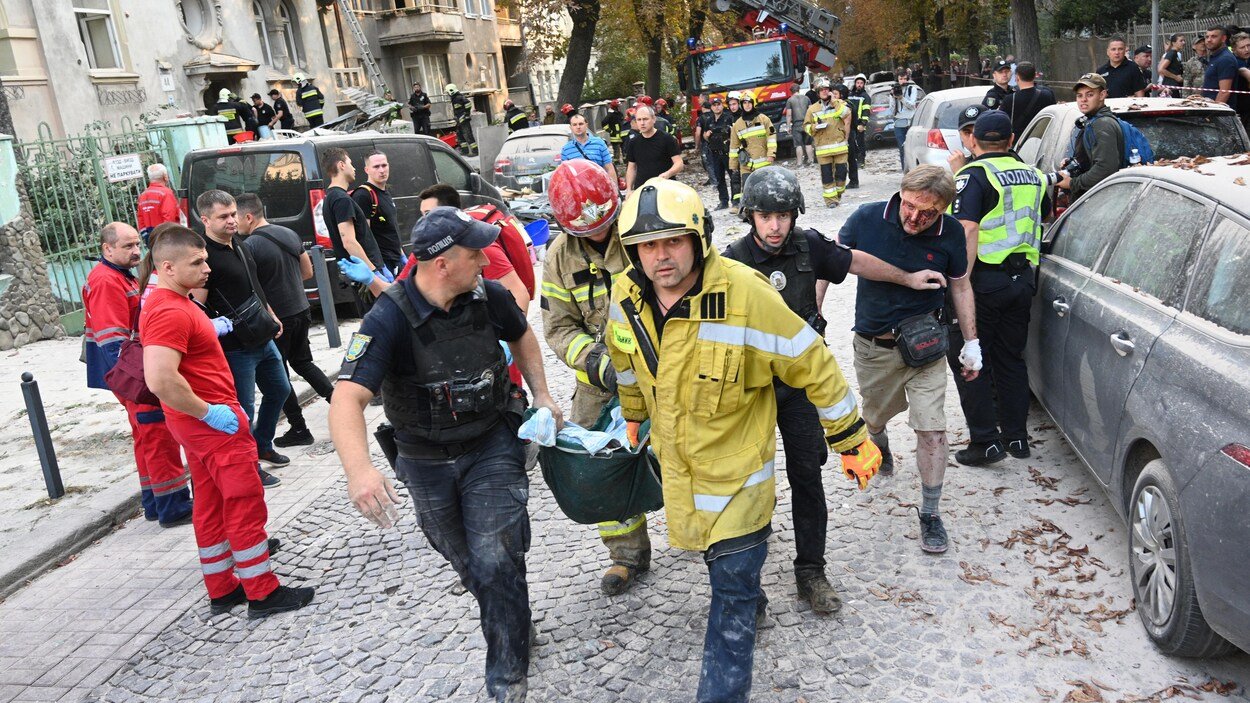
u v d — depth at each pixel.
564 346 3.76
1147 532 3.36
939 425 4.08
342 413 2.87
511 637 3.11
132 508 5.81
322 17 31.67
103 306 5.12
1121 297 3.87
